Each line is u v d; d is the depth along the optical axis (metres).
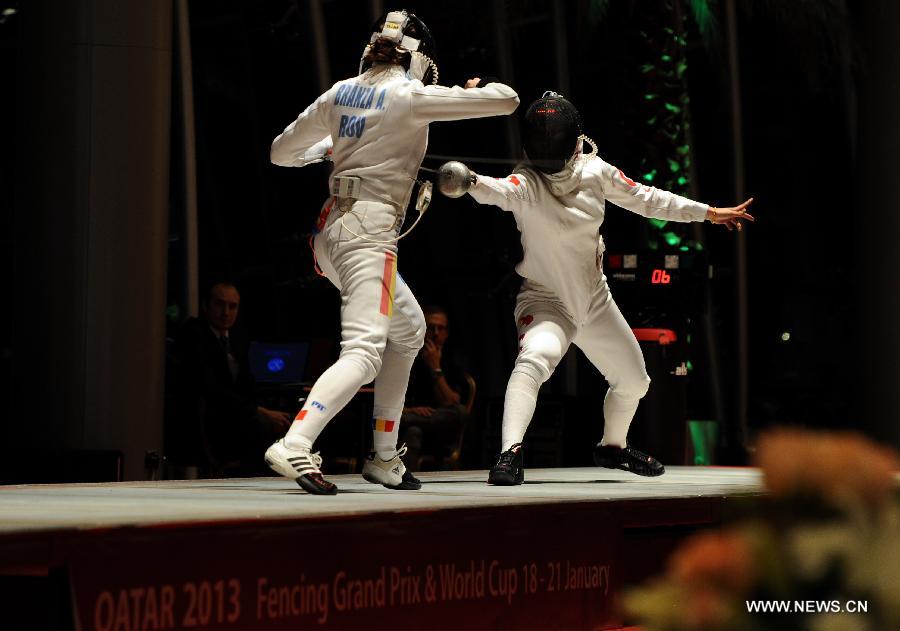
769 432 1.82
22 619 4.82
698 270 18.67
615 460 11.98
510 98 9.03
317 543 5.66
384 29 9.12
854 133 30.28
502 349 27.58
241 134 26.11
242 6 25.55
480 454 18.70
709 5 27.03
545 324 10.58
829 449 1.77
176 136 22.53
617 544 7.79
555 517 7.25
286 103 25.75
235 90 25.92
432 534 6.32
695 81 29.92
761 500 1.81
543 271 10.57
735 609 1.77
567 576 7.33
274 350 16.67
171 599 4.98
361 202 8.87
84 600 4.61
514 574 6.89
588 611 7.51
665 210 10.93
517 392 10.32
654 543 8.43
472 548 6.60
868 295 26.30
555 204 10.25
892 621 1.71
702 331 29.28
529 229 10.36
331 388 8.44
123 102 15.51
